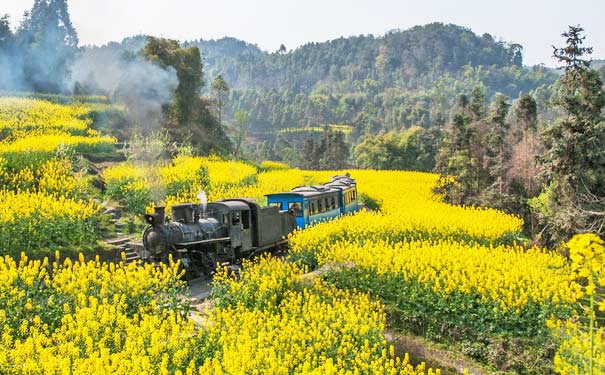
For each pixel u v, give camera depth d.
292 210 27.61
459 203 38.78
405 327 16.23
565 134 23.20
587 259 8.40
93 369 9.16
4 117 39.03
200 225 19.91
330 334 12.55
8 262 13.21
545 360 14.01
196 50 53.12
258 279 16.05
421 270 16.58
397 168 84.75
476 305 15.67
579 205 22.23
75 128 38.97
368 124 154.50
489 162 38.78
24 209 18.06
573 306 15.02
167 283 14.71
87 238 19.97
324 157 93.44
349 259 18.17
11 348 10.61
